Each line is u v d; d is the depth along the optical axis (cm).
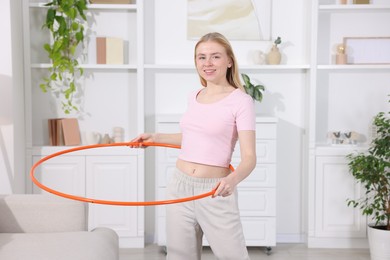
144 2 446
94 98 453
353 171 398
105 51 434
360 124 457
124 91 454
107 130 455
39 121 450
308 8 434
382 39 448
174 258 241
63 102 451
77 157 427
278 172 460
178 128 412
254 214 420
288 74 454
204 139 234
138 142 275
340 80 455
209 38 235
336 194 433
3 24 392
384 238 386
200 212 234
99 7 426
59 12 436
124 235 433
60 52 430
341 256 416
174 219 239
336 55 438
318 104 456
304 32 448
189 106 245
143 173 430
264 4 446
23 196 284
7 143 397
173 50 452
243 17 447
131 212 431
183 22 450
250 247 443
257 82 455
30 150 425
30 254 232
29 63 422
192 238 242
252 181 418
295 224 461
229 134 233
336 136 442
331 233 436
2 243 250
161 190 417
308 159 437
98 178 429
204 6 446
